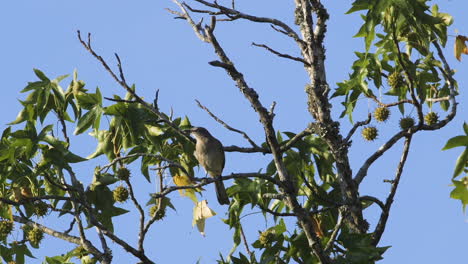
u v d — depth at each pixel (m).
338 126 13.39
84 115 13.77
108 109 13.67
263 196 12.59
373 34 13.04
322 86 13.37
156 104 12.46
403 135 14.48
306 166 14.16
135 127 13.72
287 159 13.74
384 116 14.88
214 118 12.86
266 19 14.05
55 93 14.26
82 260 14.55
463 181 11.93
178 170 14.30
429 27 13.46
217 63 11.93
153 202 14.16
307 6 13.47
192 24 12.66
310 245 12.43
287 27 14.13
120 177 13.55
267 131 12.19
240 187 13.14
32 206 14.12
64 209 13.97
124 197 13.93
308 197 14.22
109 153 14.09
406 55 15.09
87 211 14.20
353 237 12.70
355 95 15.18
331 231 14.20
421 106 14.10
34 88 14.30
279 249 13.67
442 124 14.46
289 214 12.46
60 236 13.98
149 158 13.97
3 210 13.82
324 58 13.70
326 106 13.39
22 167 13.58
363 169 14.36
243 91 12.05
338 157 13.46
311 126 13.20
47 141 13.39
